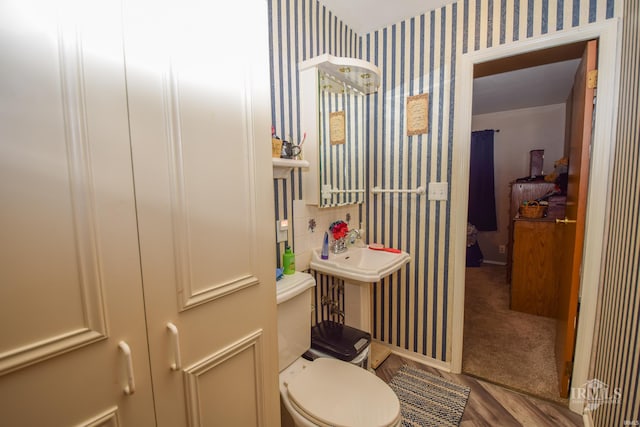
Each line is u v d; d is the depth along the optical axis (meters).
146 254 0.66
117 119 0.60
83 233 0.56
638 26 1.13
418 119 1.97
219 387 0.84
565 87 3.12
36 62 0.50
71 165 0.54
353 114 2.02
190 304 0.74
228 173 0.83
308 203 1.73
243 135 0.87
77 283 0.56
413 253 2.09
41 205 0.51
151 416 0.69
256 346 0.95
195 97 0.74
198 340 0.78
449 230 1.93
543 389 1.76
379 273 1.58
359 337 1.58
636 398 0.93
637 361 0.94
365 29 2.09
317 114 1.65
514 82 2.96
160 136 0.67
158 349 0.69
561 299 1.91
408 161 2.05
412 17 1.93
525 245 2.76
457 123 1.83
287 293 1.32
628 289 1.06
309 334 1.49
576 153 1.69
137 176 0.64
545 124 3.96
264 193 0.95
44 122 0.51
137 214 0.64
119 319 0.62
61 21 0.52
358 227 2.28
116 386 0.62
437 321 2.02
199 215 0.76
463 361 2.06
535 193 3.33
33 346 0.51
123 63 0.60
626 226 1.12
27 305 0.51
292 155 1.49
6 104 0.47
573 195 1.73
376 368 2.00
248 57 0.87
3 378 0.49
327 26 1.85
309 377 1.25
